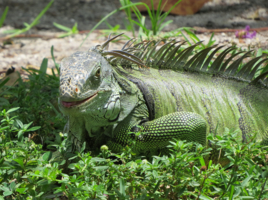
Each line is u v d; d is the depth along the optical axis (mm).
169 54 8586
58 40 18688
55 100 10148
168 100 7926
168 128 7168
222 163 8133
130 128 7168
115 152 7352
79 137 6863
